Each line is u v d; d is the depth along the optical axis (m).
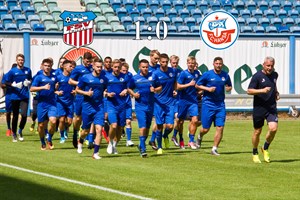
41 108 31.78
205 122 30.94
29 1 61.81
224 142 35.62
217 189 20.89
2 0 61.53
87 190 20.47
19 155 29.44
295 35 53.53
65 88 34.38
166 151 31.42
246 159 28.38
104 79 28.27
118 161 27.48
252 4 66.12
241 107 52.75
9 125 39.34
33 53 50.28
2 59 49.59
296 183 22.12
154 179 22.72
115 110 30.05
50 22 59.28
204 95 30.36
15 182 21.94
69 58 50.75
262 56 53.19
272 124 26.72
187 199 19.20
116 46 51.31
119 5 63.19
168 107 30.84
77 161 27.38
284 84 53.62
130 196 19.47
